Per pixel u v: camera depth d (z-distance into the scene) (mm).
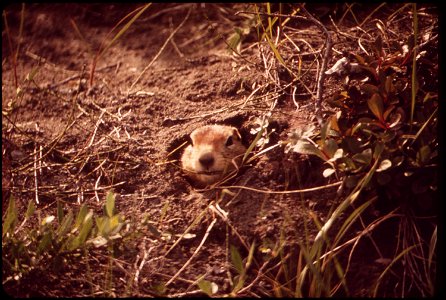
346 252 962
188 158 1080
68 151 1079
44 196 1035
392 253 962
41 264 954
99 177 1050
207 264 970
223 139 1069
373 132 985
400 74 1039
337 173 982
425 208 972
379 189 981
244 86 1127
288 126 1047
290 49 1125
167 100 1136
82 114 1132
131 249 971
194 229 995
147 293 945
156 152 1073
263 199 1004
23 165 1064
